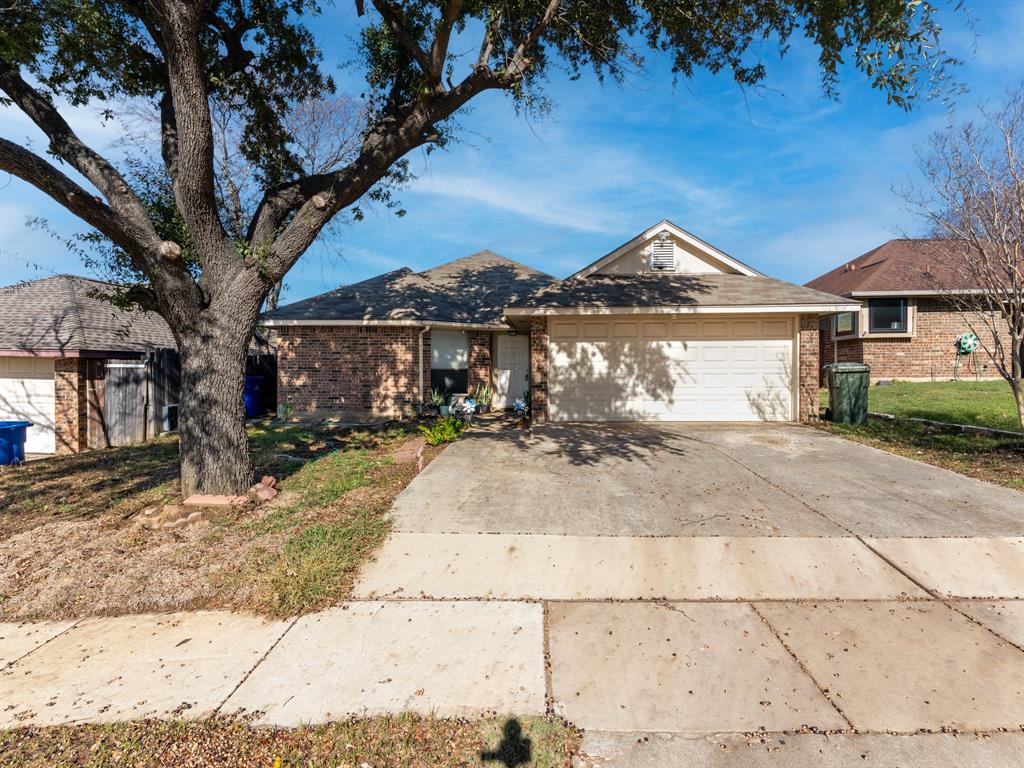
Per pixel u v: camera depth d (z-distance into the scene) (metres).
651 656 3.56
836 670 3.39
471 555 4.98
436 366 15.08
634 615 4.07
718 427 11.11
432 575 4.68
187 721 2.98
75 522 6.00
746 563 4.76
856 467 7.59
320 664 3.50
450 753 2.75
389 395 14.45
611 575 4.64
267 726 2.95
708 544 5.07
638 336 11.93
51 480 8.33
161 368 13.75
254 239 6.58
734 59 8.07
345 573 4.70
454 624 3.97
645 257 13.12
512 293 17.39
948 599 4.23
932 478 6.93
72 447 11.60
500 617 4.06
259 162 9.16
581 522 5.63
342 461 8.51
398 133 6.80
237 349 6.46
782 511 5.83
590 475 7.41
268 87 8.71
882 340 17.42
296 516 5.89
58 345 11.68
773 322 11.71
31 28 6.02
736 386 11.84
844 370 11.06
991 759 2.68
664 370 11.92
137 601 4.30
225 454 6.37
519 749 2.77
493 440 10.10
